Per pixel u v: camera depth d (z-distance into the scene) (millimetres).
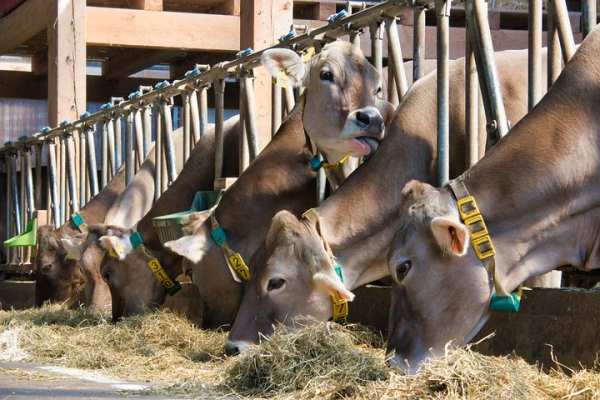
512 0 12906
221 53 14945
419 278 5328
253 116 9742
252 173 8383
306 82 7613
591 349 5480
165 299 10219
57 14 13594
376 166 7004
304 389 5074
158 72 19000
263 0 11477
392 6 7785
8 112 17953
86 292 10633
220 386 5527
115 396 5301
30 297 14438
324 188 8086
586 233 5609
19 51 17781
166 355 7348
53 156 14641
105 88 17734
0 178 18094
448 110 7102
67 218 14578
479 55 6727
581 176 5512
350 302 7691
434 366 4812
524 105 7445
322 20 13453
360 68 7496
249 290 6699
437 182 7008
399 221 5492
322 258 6430
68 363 7172
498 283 5359
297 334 5602
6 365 7191
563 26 6719
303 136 8406
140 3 13852
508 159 5531
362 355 5441
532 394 4695
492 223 5445
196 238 8234
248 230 8242
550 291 5844
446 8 6918
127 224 11406
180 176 10352
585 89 5617
